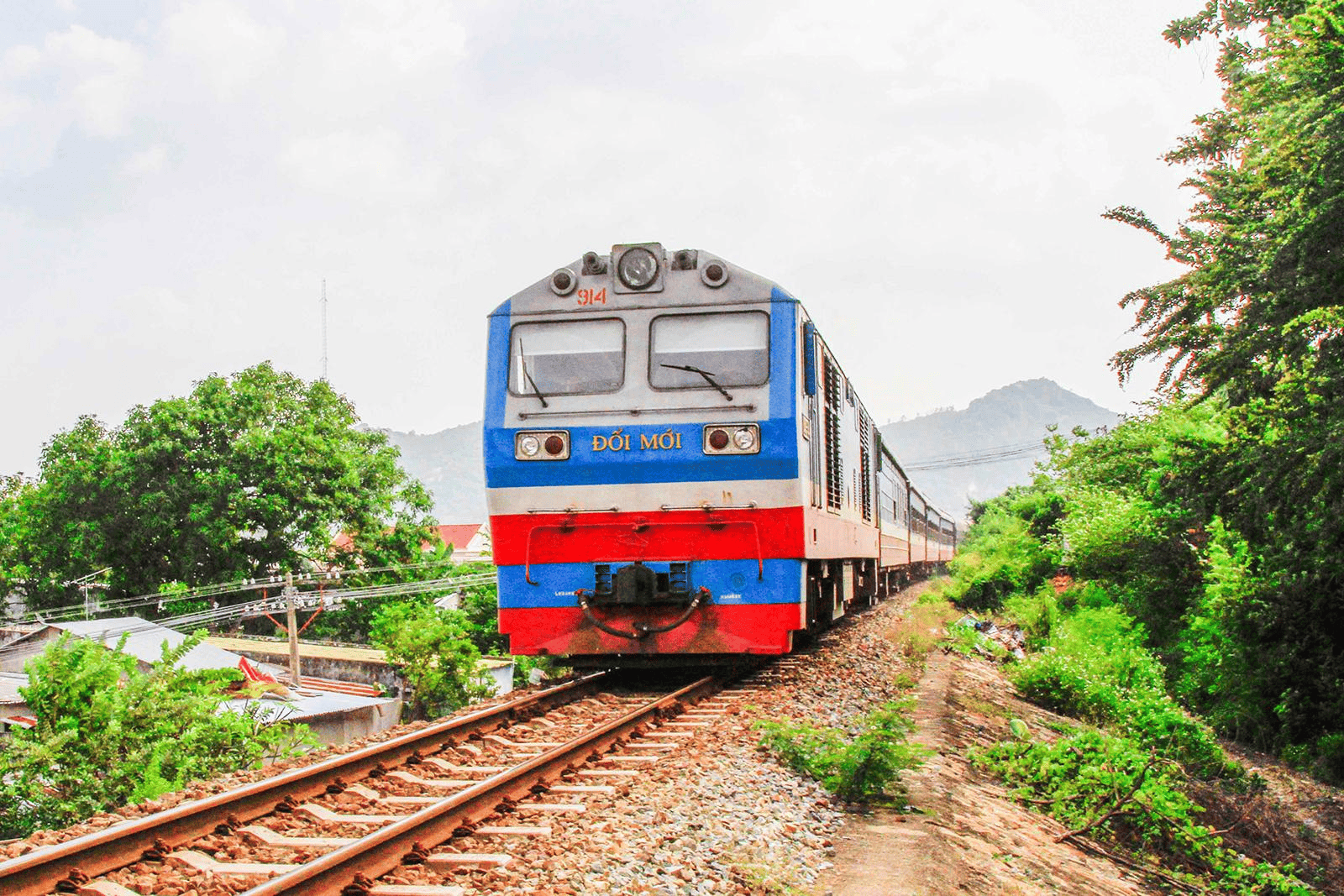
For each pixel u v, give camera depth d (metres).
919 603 24.44
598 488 10.98
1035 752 9.64
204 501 36.69
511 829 5.98
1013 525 29.62
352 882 4.99
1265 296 11.78
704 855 5.75
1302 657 15.63
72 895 4.84
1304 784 14.04
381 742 8.35
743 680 12.48
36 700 9.88
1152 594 19.97
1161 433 22.11
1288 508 11.66
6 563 40.16
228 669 11.84
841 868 5.88
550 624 11.07
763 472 10.71
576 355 11.22
